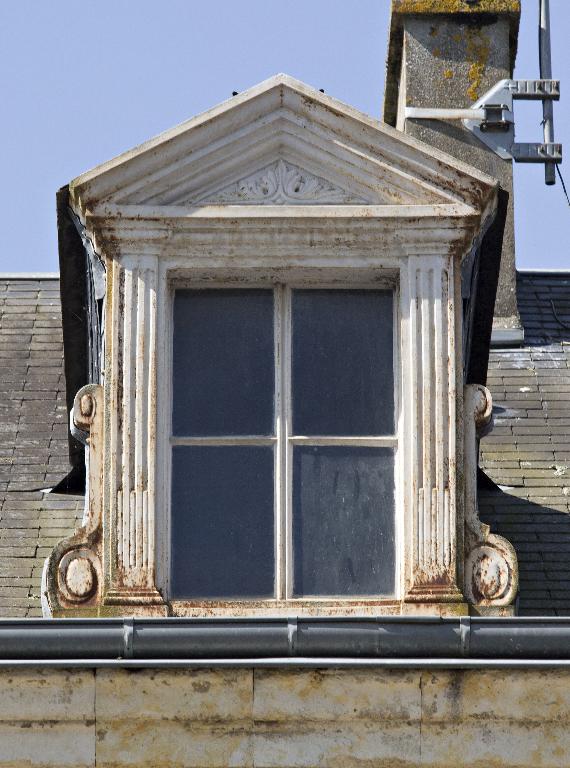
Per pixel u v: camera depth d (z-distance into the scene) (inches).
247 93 1030.4
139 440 1002.1
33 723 935.7
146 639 937.5
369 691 940.0
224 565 1000.9
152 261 1025.5
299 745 935.0
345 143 1032.2
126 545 989.8
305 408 1025.5
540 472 1243.8
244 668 940.0
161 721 936.9
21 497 1199.6
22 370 1348.4
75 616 983.6
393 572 1000.9
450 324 1018.1
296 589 998.4
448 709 937.5
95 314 1095.0
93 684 938.1
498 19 1589.6
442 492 995.9
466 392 1016.2
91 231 1028.5
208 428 1021.2
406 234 1024.9
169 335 1029.8
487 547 996.6
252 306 1040.2
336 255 1028.5
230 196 1031.0
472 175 1026.7
